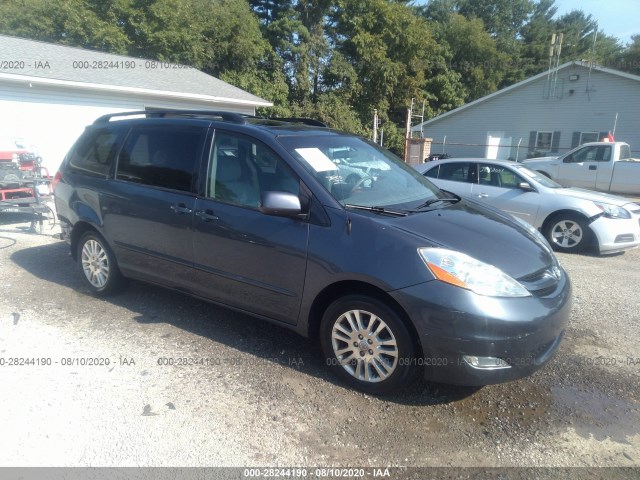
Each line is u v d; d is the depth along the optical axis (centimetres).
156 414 293
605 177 1494
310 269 323
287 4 3183
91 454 259
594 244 718
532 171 815
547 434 285
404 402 312
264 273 347
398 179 405
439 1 4353
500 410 307
